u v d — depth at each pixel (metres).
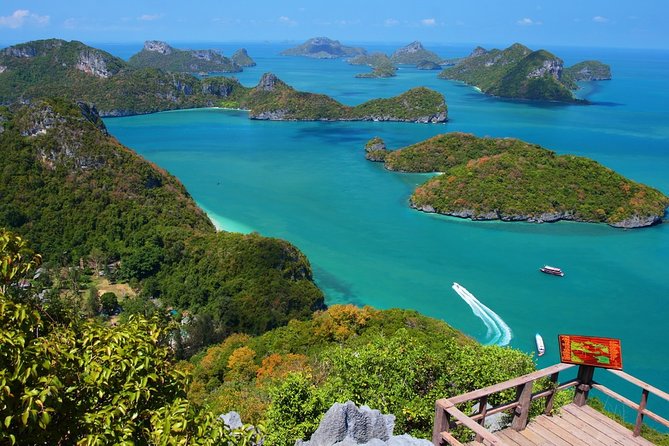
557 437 13.66
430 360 20.75
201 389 45.97
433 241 98.56
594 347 14.63
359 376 21.06
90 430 9.66
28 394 8.63
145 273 83.06
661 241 100.38
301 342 54.28
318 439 15.49
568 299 75.94
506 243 98.12
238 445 10.55
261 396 33.38
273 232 102.12
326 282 81.38
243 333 66.06
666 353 62.47
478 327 67.94
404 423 18.73
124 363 10.34
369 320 57.56
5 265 10.51
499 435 13.73
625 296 77.00
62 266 86.56
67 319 12.38
